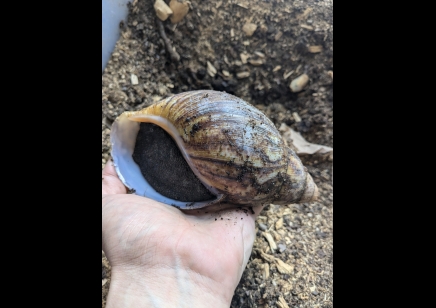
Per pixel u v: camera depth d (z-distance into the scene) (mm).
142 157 201
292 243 229
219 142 155
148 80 277
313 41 298
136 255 144
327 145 286
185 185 181
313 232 239
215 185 165
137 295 132
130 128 203
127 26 283
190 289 140
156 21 287
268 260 216
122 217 154
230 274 158
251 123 159
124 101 259
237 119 157
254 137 157
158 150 191
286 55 303
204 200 179
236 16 305
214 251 156
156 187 194
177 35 291
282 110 301
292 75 301
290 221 246
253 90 302
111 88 258
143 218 154
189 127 162
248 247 182
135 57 277
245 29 304
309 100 298
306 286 203
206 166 161
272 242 228
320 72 296
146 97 269
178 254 146
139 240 146
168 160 185
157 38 287
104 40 257
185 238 151
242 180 160
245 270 210
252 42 305
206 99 164
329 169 283
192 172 176
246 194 165
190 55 294
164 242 146
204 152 159
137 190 195
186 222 167
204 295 142
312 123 292
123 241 146
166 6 282
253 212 197
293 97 302
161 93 277
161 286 136
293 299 197
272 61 304
